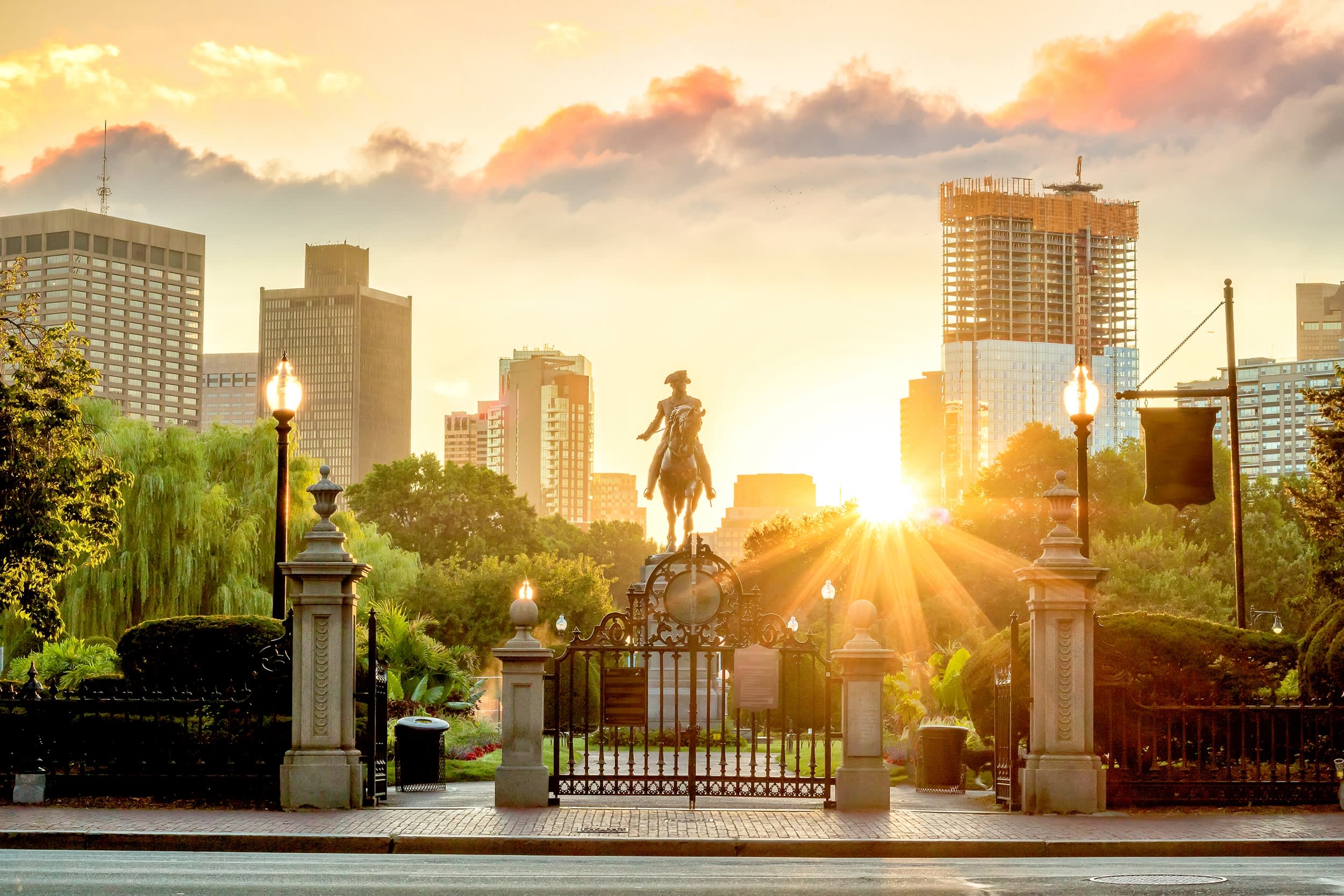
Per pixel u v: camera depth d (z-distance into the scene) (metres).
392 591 61.53
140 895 11.93
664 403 39.97
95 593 44.69
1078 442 20.92
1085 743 18.62
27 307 28.23
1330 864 14.78
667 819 17.52
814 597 77.81
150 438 47.00
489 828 16.47
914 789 23.77
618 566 151.75
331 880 12.98
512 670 19.00
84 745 19.20
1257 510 82.12
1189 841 15.74
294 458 51.38
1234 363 30.16
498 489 103.88
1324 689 20.61
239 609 46.56
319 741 18.34
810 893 12.42
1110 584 67.50
